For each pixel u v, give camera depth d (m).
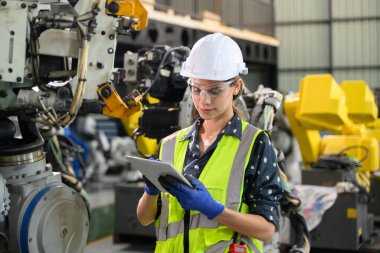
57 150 3.24
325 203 4.87
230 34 9.09
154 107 3.46
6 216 2.32
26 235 2.28
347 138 5.59
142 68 3.45
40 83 2.35
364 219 5.25
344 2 13.57
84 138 9.50
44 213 2.33
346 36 13.62
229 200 2.02
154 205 2.19
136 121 4.74
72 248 2.47
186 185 1.90
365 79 13.52
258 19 11.31
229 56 2.09
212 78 2.01
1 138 2.45
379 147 6.13
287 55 14.06
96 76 2.35
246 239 2.06
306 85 4.86
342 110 4.82
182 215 2.11
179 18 7.16
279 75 14.16
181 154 2.17
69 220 2.46
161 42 6.73
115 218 5.49
